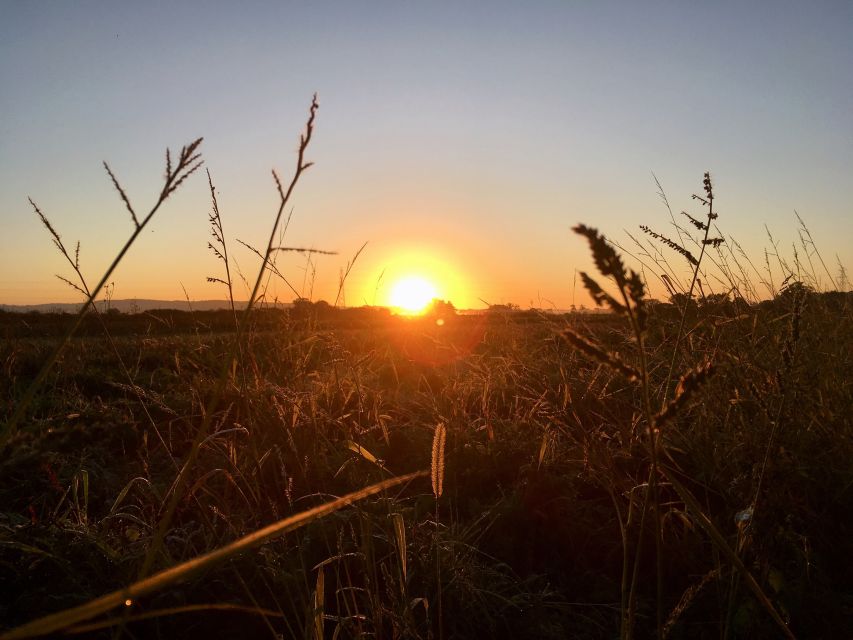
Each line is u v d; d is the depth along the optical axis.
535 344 6.28
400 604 2.22
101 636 2.38
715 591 2.65
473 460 4.14
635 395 4.13
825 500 2.97
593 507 3.46
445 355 6.82
